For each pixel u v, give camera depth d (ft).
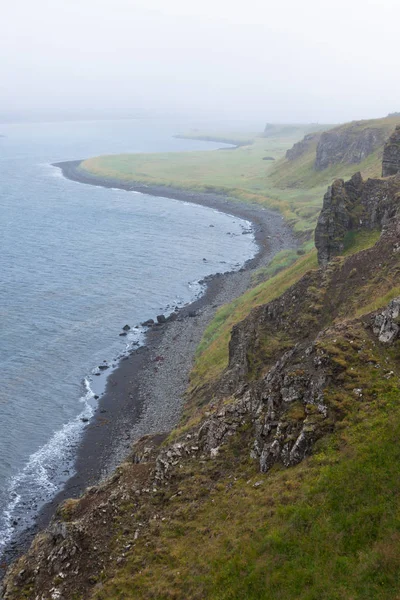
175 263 390.63
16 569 97.45
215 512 84.48
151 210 585.22
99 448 177.58
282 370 101.40
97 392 215.31
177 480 97.30
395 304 97.30
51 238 455.22
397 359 90.79
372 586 58.34
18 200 623.77
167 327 274.36
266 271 334.24
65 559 89.76
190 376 209.26
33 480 164.45
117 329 275.59
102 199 645.92
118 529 91.66
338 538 66.03
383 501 67.46
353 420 82.79
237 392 119.85
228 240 455.63
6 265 373.61
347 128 614.34
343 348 95.30
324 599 59.82
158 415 188.44
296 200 552.41
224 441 101.14
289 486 78.64
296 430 87.10
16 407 204.23
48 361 240.53
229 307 268.62
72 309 299.99
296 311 150.20
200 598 69.87
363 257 151.64
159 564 80.33
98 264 385.09
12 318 284.00
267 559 68.80
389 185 199.31
